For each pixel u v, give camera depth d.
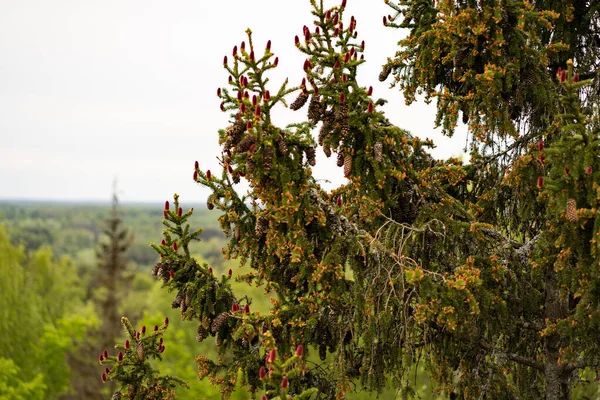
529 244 5.34
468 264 4.62
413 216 5.04
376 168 4.57
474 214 5.58
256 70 4.44
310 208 4.49
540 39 5.47
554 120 5.11
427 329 5.20
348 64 4.58
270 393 3.72
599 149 4.21
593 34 5.62
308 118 4.54
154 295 29.05
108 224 26.19
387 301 4.48
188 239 5.39
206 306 5.17
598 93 5.51
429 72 5.52
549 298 5.53
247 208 5.22
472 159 5.76
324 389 5.08
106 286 25.36
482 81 4.82
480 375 5.29
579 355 5.09
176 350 17.38
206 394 16.64
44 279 40.94
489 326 5.20
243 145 4.15
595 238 3.98
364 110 4.67
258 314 4.90
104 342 23.64
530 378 6.13
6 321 27.70
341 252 4.76
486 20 4.79
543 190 4.51
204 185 5.23
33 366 26.78
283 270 5.31
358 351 5.49
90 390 22.39
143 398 5.24
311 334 4.96
